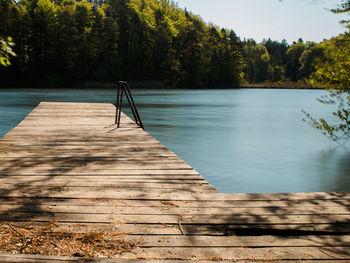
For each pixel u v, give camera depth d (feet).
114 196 10.47
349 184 20.56
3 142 19.58
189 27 234.58
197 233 7.98
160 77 220.64
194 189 11.26
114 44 205.26
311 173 22.89
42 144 19.13
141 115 58.03
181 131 40.91
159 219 8.75
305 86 255.29
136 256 6.88
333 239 7.73
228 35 263.29
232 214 9.13
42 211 9.16
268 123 49.62
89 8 218.59
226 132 40.63
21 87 183.01
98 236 7.74
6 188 11.09
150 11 238.48
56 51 192.85
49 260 6.41
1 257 6.47
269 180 21.33
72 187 11.33
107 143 19.76
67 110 39.47
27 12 187.73
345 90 21.72
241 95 146.20
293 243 7.52
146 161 15.23
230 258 6.82
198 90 205.26
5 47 10.73
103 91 143.64
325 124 25.32
